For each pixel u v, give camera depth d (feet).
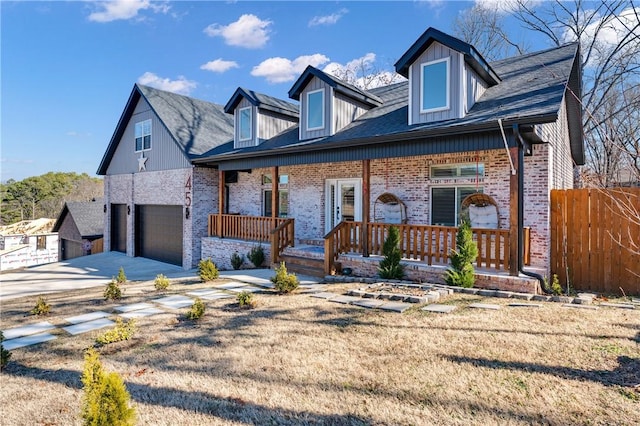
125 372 15.12
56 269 54.70
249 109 48.11
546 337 16.81
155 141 58.03
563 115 38.11
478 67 31.24
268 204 50.16
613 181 24.17
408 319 20.02
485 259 27.81
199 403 12.57
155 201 58.23
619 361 14.16
